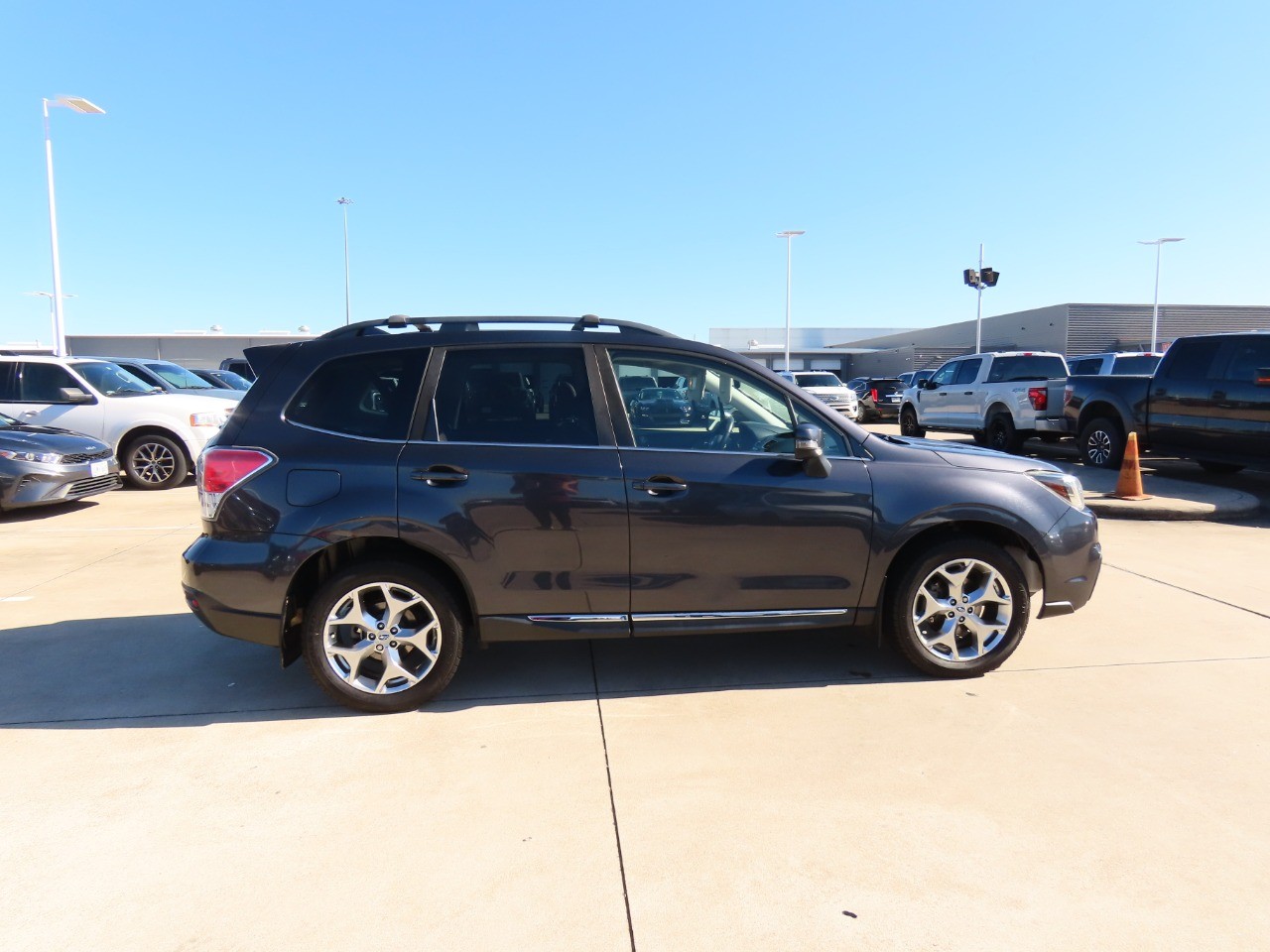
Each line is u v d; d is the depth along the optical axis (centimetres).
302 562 373
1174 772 328
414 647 388
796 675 429
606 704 395
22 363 1126
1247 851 276
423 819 298
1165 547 722
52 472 892
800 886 260
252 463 377
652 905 251
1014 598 417
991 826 291
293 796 314
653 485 386
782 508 395
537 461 383
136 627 513
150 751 351
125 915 247
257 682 426
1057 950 231
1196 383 1006
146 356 4412
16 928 242
